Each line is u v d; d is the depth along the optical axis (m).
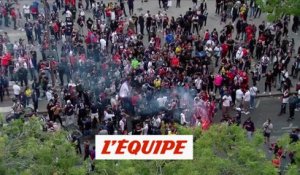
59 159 18.25
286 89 33.44
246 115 33.72
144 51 36.25
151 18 40.75
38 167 17.64
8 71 35.88
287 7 31.48
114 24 40.03
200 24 41.84
